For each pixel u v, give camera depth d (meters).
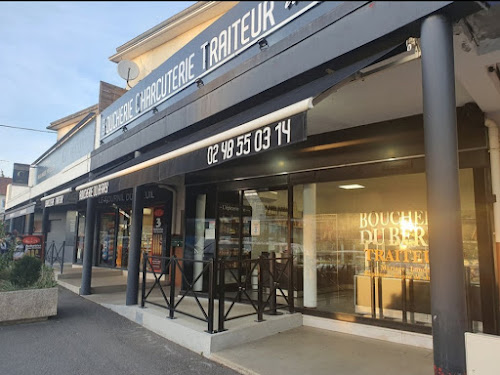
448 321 2.55
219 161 3.92
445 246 2.61
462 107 4.91
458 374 2.51
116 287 9.35
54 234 18.34
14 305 6.10
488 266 4.62
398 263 5.50
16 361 4.48
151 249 11.06
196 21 7.95
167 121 6.57
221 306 5.05
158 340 5.41
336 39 3.47
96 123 9.95
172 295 5.77
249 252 7.39
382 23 3.05
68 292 9.20
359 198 5.98
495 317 4.52
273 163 6.87
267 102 4.51
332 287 6.11
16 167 16.47
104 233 13.53
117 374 4.14
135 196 7.25
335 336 5.47
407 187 5.47
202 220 8.45
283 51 4.13
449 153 2.64
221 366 4.41
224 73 5.20
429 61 2.74
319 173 6.24
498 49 3.28
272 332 5.59
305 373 4.05
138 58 9.69
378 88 4.32
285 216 6.79
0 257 7.01
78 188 7.99
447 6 2.64
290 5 4.07
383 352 4.73
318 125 5.76
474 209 4.80
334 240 6.20
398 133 5.39
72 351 4.88
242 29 4.91
